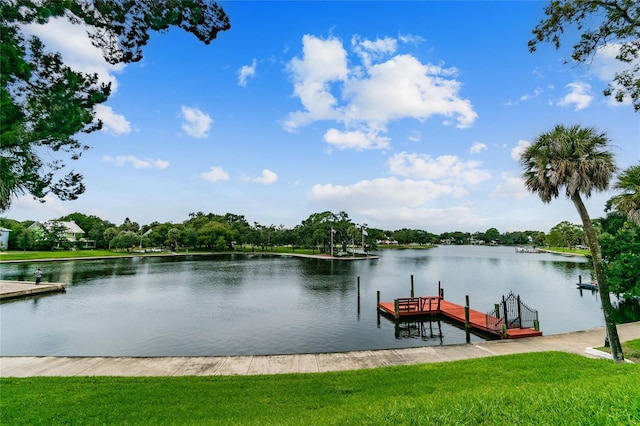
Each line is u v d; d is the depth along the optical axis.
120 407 7.55
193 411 7.32
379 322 21.92
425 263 70.44
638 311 24.48
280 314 23.88
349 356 12.27
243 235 106.75
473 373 9.59
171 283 38.38
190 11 7.56
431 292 33.97
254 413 7.13
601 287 11.29
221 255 89.56
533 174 12.55
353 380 9.38
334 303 27.80
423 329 20.42
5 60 5.65
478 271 53.91
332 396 8.20
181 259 75.94
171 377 9.80
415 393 8.09
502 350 12.75
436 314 23.19
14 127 6.00
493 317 19.62
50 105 6.54
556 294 32.12
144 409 7.45
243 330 19.78
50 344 17.14
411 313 22.81
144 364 11.45
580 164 11.21
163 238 105.50
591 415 4.17
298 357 12.18
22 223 100.50
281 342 17.62
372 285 38.19
